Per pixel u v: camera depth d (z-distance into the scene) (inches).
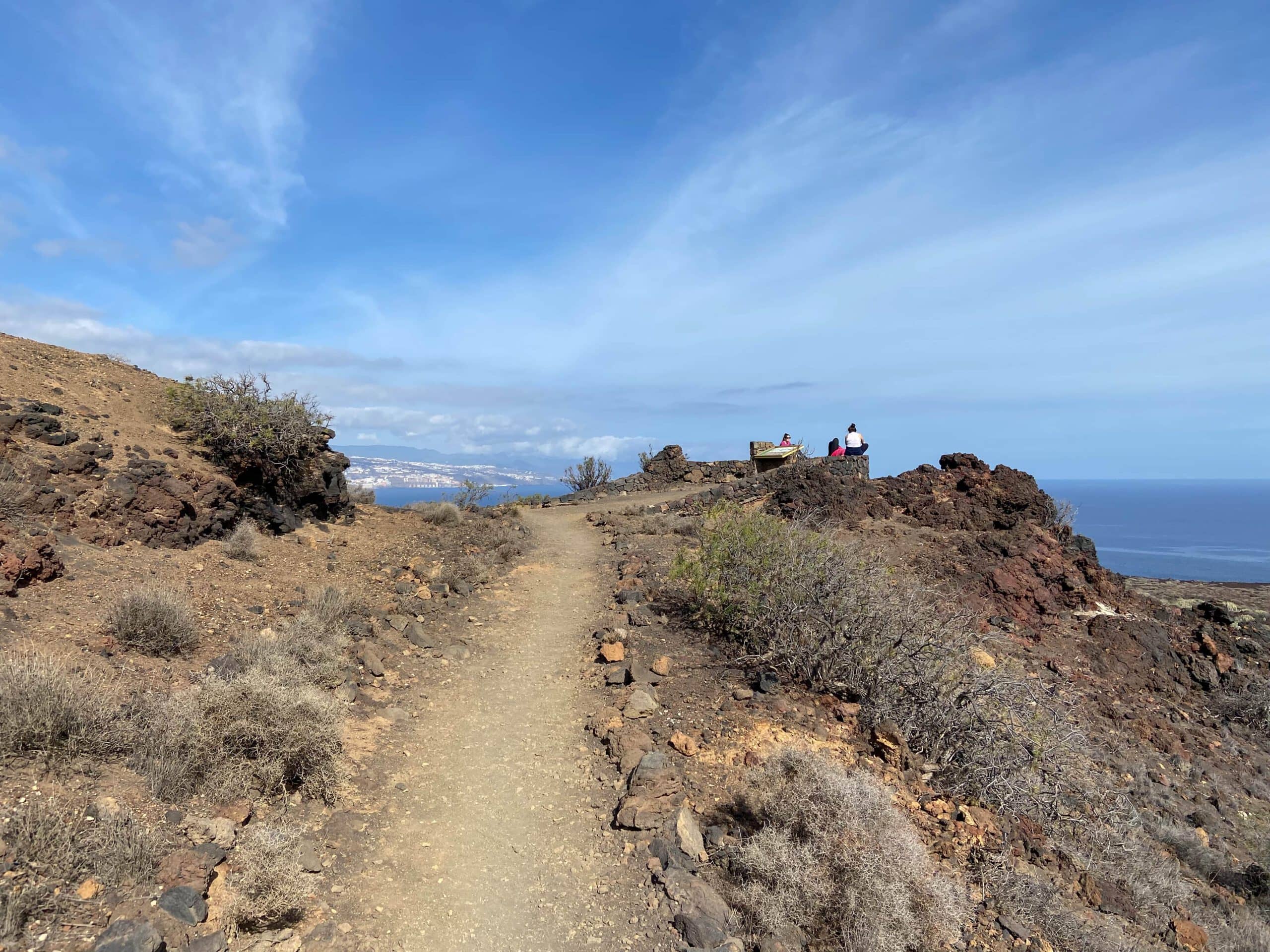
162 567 381.7
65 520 371.9
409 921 196.4
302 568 464.8
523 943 193.9
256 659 300.8
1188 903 292.0
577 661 401.7
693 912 202.1
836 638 358.0
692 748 291.1
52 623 282.0
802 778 237.3
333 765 250.5
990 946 212.7
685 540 717.9
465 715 331.9
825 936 198.7
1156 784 406.6
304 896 189.6
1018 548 709.3
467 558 579.5
